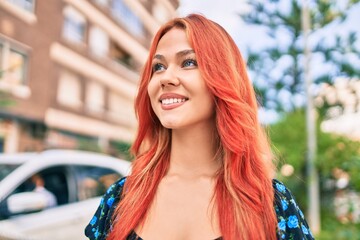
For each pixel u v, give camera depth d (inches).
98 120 724.7
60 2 608.1
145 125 61.4
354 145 256.1
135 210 52.2
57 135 608.7
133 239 51.1
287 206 52.2
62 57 617.0
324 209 259.1
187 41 53.2
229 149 52.4
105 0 730.2
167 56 53.3
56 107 606.5
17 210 138.3
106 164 182.4
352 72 267.6
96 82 717.3
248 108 54.4
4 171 147.7
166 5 845.8
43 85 569.3
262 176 53.0
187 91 51.8
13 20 512.7
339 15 259.9
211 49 52.9
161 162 57.6
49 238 142.6
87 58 685.9
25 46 534.0
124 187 57.5
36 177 151.7
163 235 50.2
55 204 151.9
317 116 283.4
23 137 535.8
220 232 48.8
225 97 52.1
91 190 168.2
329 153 257.4
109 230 55.0
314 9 262.1
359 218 183.9
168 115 52.1
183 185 53.9
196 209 51.2
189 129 54.6
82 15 669.9
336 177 259.6
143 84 60.2
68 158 168.6
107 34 746.2
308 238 51.8
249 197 50.6
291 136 279.3
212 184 53.1
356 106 277.6
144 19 855.7
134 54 839.7
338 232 193.0
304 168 280.4
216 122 54.2
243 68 57.3
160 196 53.7
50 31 585.0
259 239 48.0
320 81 274.7
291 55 271.7
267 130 72.0
